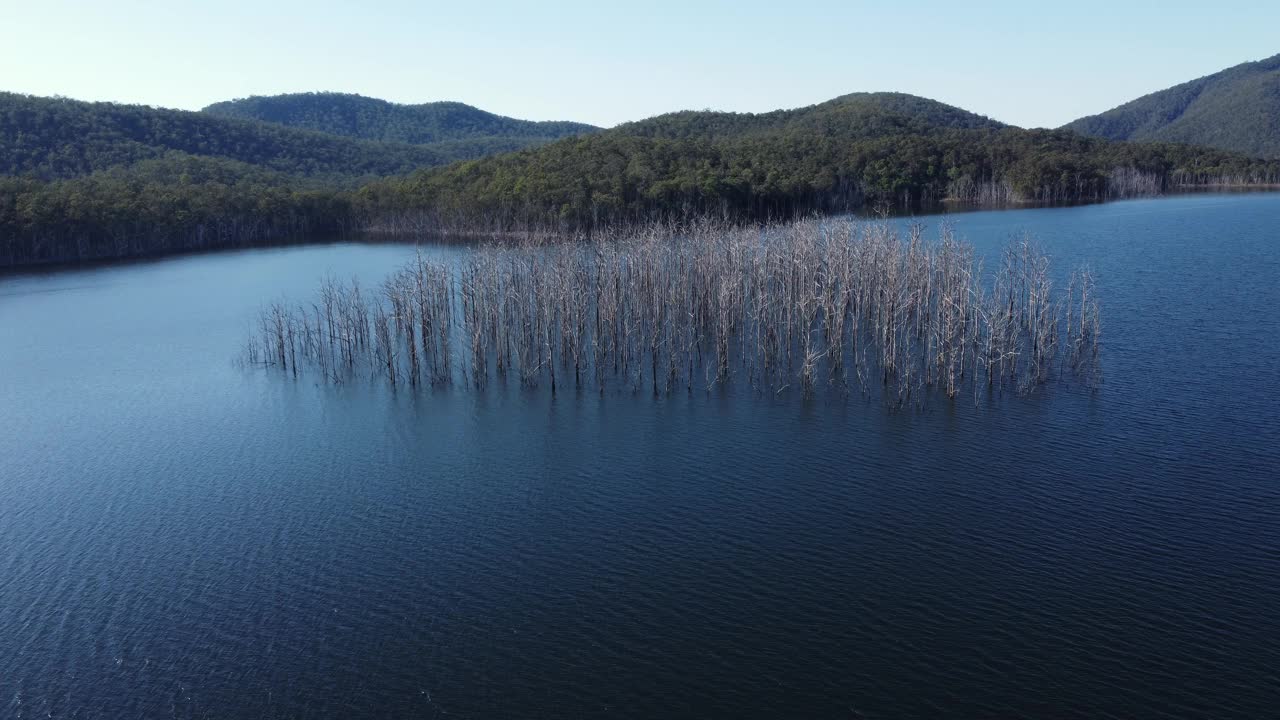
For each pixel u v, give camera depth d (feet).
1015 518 144.15
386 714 103.71
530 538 143.54
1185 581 124.36
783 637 115.34
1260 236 413.80
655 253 277.85
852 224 333.62
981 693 103.65
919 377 215.51
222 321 309.83
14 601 129.29
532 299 262.88
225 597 128.88
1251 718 98.17
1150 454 166.40
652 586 128.16
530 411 205.57
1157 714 99.35
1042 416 188.75
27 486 169.17
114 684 110.63
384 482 167.32
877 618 118.52
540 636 117.39
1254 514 142.31
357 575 133.80
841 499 153.17
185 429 199.31
